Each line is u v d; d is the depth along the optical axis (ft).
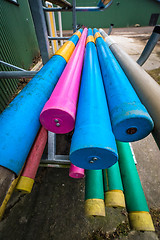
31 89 3.19
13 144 2.19
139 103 2.52
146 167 8.02
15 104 2.72
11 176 2.10
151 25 68.49
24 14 19.58
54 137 5.89
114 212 6.22
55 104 2.57
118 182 5.04
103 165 2.49
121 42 35.68
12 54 15.40
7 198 2.21
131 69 3.98
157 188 7.06
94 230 5.70
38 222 5.90
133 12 63.05
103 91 3.56
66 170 7.81
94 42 9.40
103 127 2.36
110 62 4.46
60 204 6.47
